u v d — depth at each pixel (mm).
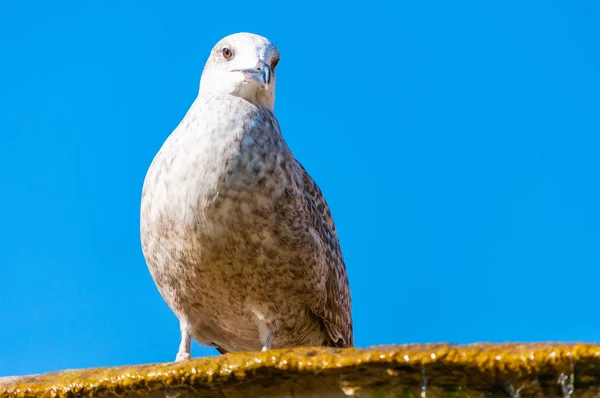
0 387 7492
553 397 6199
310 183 12281
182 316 11703
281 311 11445
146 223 11055
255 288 11070
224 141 10633
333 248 12219
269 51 12180
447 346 6324
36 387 7367
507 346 6215
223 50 12094
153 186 10883
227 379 6777
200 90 12383
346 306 12664
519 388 6223
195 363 6891
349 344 12992
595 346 5980
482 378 6270
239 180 10555
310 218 11312
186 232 10641
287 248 10898
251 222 10633
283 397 6816
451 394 6406
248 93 11805
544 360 6023
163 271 11211
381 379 6500
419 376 6395
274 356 6645
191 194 10531
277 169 10758
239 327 11781
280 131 11492
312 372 6570
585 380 6090
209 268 10820
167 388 7004
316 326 12125
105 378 7152
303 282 11227
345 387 6617
